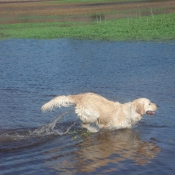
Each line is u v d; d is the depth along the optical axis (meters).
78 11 46.91
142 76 14.49
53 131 9.47
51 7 53.94
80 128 9.73
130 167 7.29
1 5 59.22
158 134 9.09
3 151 8.19
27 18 42.09
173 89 12.59
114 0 61.41
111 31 27.78
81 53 19.89
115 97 11.97
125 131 9.44
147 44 21.58
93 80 14.20
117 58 18.11
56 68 16.48
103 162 7.57
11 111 10.84
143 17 34.59
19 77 15.02
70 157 7.87
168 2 52.81
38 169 7.30
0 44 24.08
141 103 9.40
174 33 25.14
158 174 6.96
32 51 21.12
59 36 26.98
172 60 17.11
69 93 12.60
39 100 11.87
